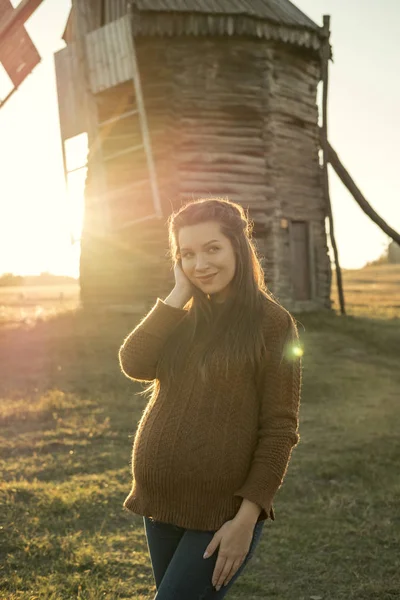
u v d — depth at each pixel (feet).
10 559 17.25
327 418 34.06
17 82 58.59
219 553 7.84
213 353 8.20
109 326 55.52
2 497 21.67
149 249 58.54
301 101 63.46
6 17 57.98
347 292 160.25
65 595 15.42
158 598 7.97
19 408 34.81
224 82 59.21
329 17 63.00
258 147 60.08
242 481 8.15
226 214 8.46
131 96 58.44
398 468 25.81
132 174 58.90
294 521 20.65
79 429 31.35
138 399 37.86
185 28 56.85
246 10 57.93
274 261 59.82
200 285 8.46
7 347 49.16
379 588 16.37
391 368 47.47
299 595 16.17
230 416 8.14
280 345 8.18
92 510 20.98
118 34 56.49
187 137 58.44
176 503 8.21
